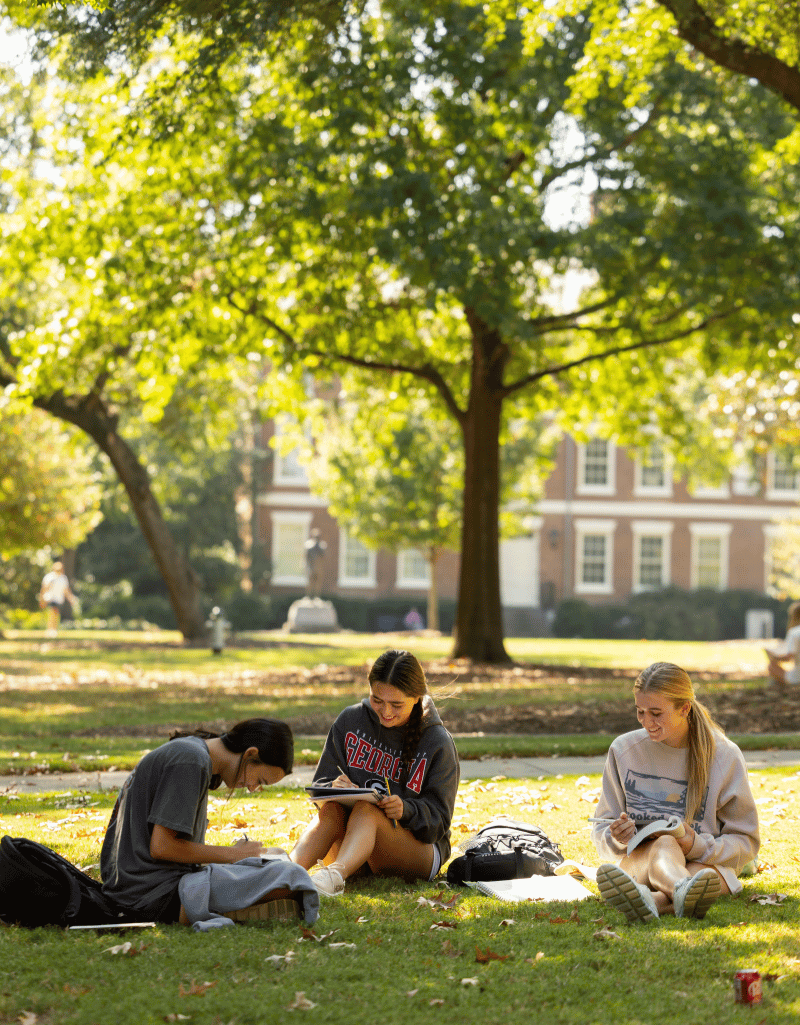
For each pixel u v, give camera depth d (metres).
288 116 14.33
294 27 9.64
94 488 29.06
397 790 4.67
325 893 4.27
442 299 13.70
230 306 15.80
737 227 14.23
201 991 3.17
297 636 29.20
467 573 17.83
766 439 22.17
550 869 4.73
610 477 43.47
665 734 4.44
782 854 5.18
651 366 19.30
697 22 10.13
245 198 14.32
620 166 14.85
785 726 10.27
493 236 13.08
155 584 41.50
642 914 3.99
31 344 16.23
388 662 4.59
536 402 20.30
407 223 13.03
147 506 24.17
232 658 20.36
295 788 7.14
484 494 17.66
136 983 3.26
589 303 18.48
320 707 11.89
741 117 14.48
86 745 9.20
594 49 12.74
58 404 22.11
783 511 43.44
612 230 14.36
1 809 6.28
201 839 4.00
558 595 42.94
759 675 16.89
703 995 3.21
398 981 3.33
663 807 4.52
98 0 7.75
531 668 17.25
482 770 8.01
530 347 17.36
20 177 15.88
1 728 10.34
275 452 43.53
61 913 3.82
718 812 4.51
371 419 22.16
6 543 26.89
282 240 14.55
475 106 13.98
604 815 4.57
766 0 9.83
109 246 15.51
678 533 43.38
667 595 41.34
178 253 15.16
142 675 16.84
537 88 13.68
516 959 3.54
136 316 15.68
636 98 14.15
